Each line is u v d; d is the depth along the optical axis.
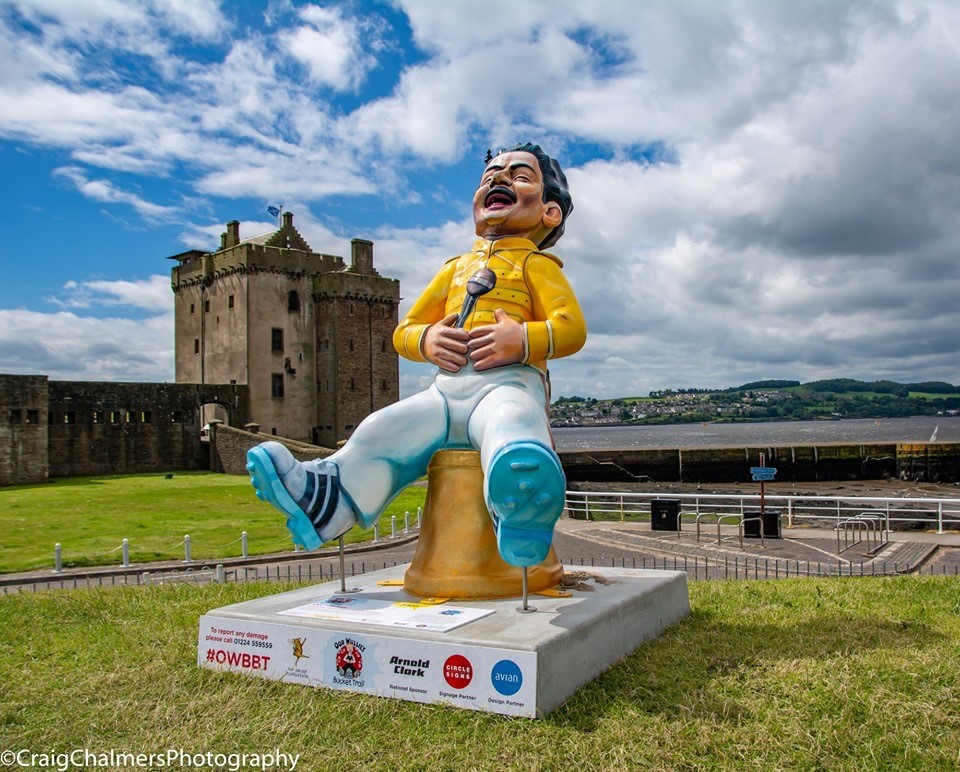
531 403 7.12
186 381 64.75
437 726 5.46
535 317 7.93
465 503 7.45
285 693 6.22
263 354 58.88
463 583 7.22
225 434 51.19
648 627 7.52
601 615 6.52
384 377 63.66
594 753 5.00
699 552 16.16
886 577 11.42
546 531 6.31
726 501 32.12
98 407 50.59
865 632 7.54
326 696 6.12
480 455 7.36
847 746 5.09
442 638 5.86
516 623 6.23
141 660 7.29
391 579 8.45
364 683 6.15
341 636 6.27
